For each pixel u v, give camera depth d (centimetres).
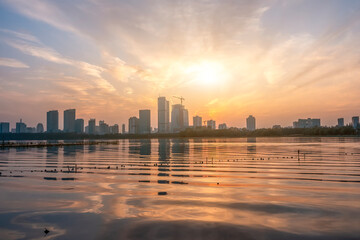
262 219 2089
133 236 1817
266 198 2630
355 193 2788
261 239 1766
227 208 2336
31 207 2398
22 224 2030
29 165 5275
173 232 1872
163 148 11800
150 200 2575
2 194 2820
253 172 4188
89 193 2845
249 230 1897
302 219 2081
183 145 14900
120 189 3019
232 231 1883
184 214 2198
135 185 3225
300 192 2842
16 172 4288
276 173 4069
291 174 3969
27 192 2898
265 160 6016
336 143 14525
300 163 5359
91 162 5812
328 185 3173
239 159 6312
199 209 2314
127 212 2250
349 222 2016
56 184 3303
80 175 3959
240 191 2906
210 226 1966
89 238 1800
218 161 5884
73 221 2072
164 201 2541
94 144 17400
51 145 14775
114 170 4488
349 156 6794
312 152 8225
